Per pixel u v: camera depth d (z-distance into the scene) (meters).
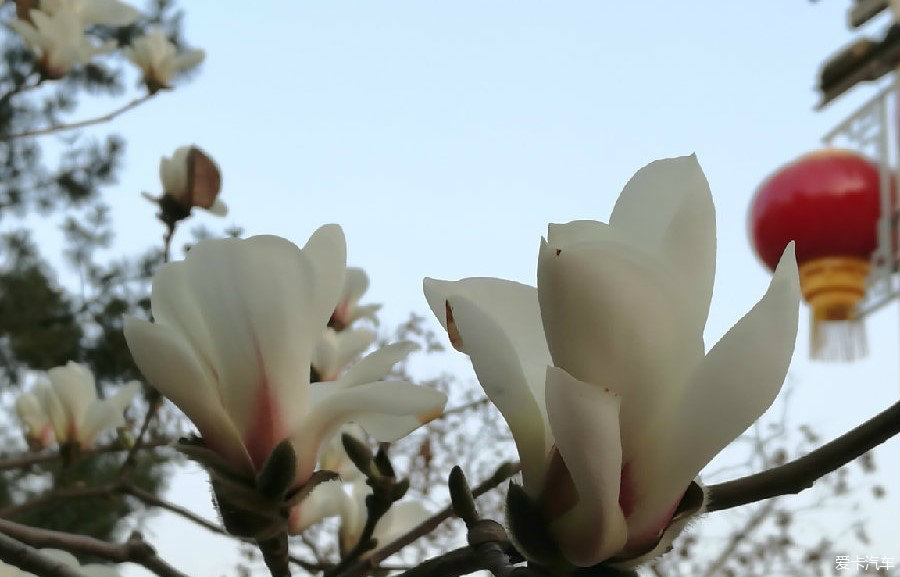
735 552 2.80
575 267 0.39
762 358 0.39
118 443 1.62
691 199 0.41
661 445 0.40
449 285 0.45
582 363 0.40
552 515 0.42
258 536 0.55
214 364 0.55
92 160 5.18
